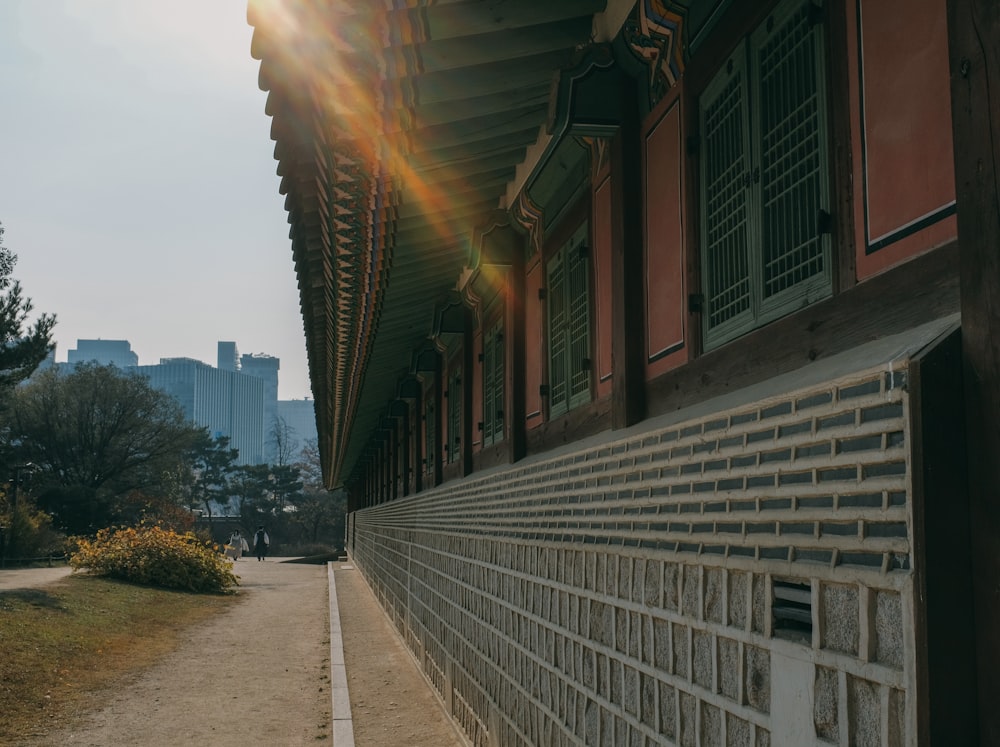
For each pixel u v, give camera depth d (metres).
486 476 8.73
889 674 2.45
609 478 5.03
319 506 98.88
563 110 5.24
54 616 16.48
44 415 59.69
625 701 4.48
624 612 4.55
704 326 4.42
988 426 2.33
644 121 5.23
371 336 10.88
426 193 6.96
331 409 17.02
